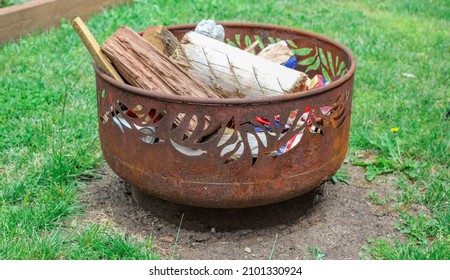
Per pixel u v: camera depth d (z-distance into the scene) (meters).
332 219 3.38
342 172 3.67
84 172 3.57
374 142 3.80
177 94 3.12
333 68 3.48
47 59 4.51
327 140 3.13
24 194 3.41
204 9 5.46
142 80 3.11
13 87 4.18
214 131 3.06
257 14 5.52
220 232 3.27
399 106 4.16
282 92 3.13
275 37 3.63
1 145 3.70
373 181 3.62
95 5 5.24
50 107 4.03
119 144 3.15
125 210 3.39
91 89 4.23
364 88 4.38
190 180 3.05
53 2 4.92
